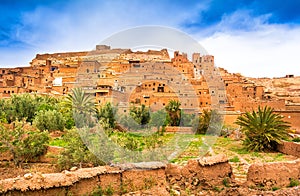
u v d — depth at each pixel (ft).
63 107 107.65
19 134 56.03
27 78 255.09
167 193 31.73
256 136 77.10
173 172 35.32
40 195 27.78
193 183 34.60
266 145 77.20
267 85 298.15
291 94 232.73
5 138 54.29
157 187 33.19
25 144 54.80
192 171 35.17
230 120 123.44
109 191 31.07
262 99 189.57
